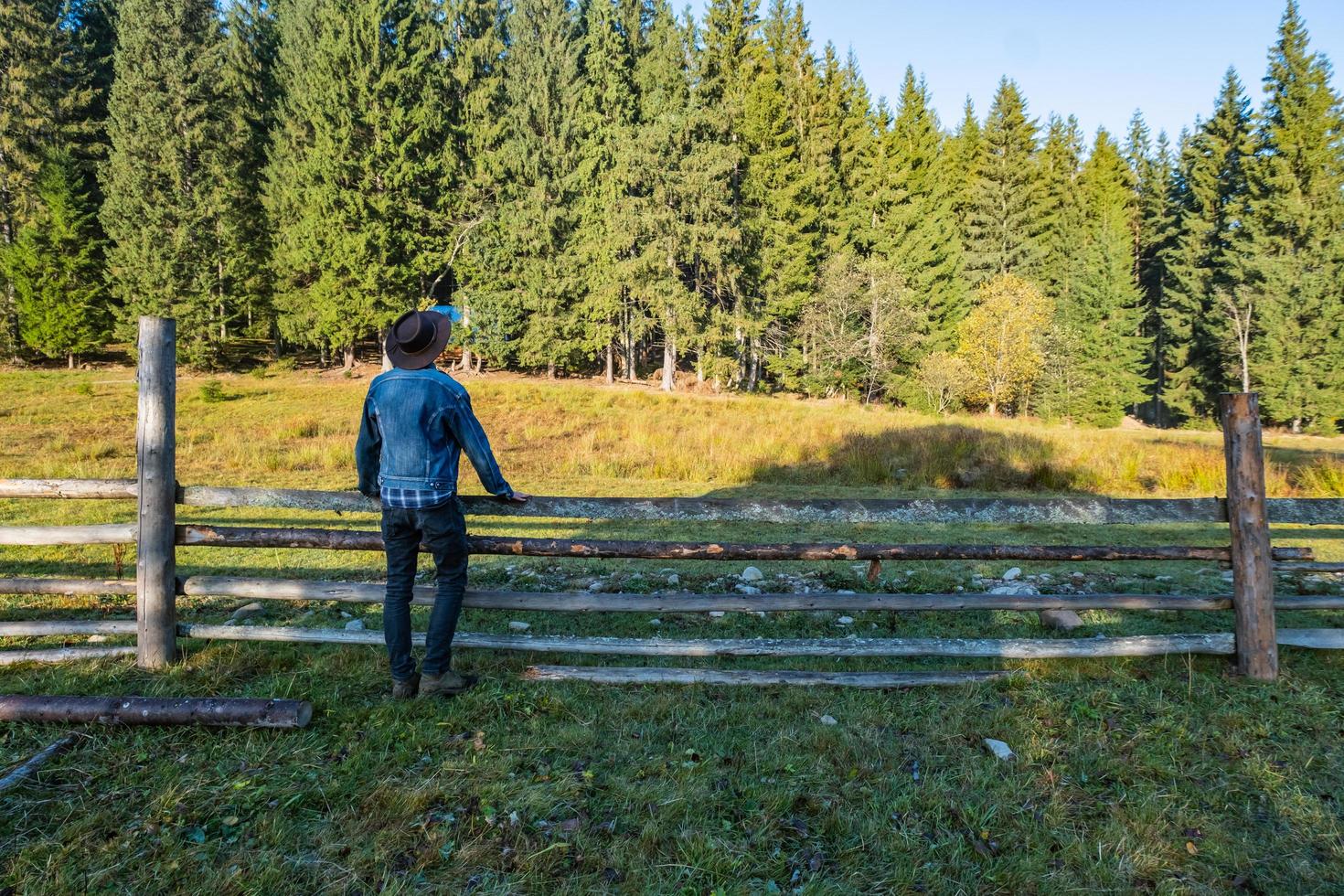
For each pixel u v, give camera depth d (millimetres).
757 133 36719
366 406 3449
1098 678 3826
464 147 36750
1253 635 3803
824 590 5684
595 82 38719
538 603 3791
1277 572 6172
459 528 3449
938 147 49438
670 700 3539
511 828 2549
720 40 39281
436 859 2393
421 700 3459
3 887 2227
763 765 2977
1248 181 39375
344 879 2307
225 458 12531
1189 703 3529
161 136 32750
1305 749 3145
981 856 2486
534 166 35688
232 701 3131
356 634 3900
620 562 6496
